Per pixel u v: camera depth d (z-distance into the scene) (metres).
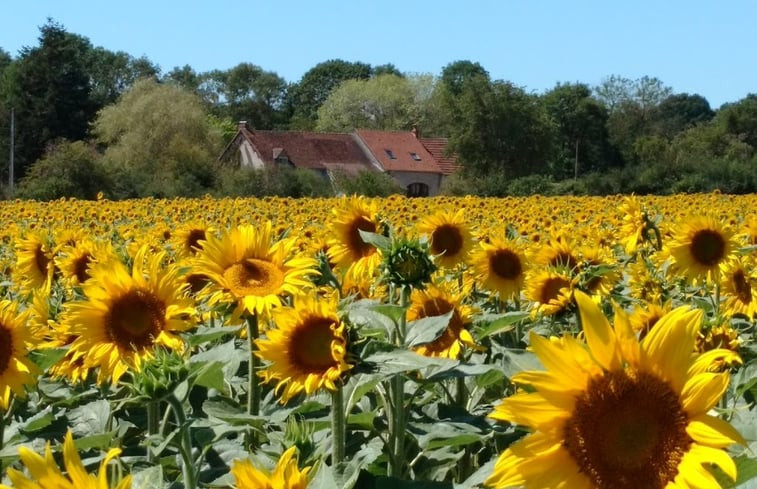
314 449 3.99
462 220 8.27
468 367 4.90
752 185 54.84
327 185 54.41
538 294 7.73
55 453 5.04
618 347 2.84
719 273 8.70
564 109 109.50
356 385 4.30
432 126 107.62
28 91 85.31
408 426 5.09
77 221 23.55
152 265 5.44
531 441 2.81
